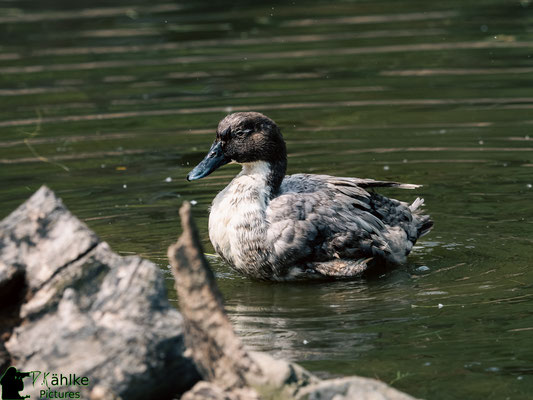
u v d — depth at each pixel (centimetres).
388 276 1081
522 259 1107
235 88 1953
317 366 795
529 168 1464
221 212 1120
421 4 2769
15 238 756
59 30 2511
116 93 1934
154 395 688
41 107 1858
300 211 1084
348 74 2038
